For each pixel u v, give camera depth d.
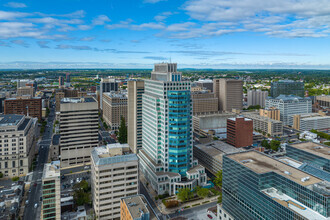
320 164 190.38
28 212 188.38
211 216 183.00
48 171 165.88
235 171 157.62
